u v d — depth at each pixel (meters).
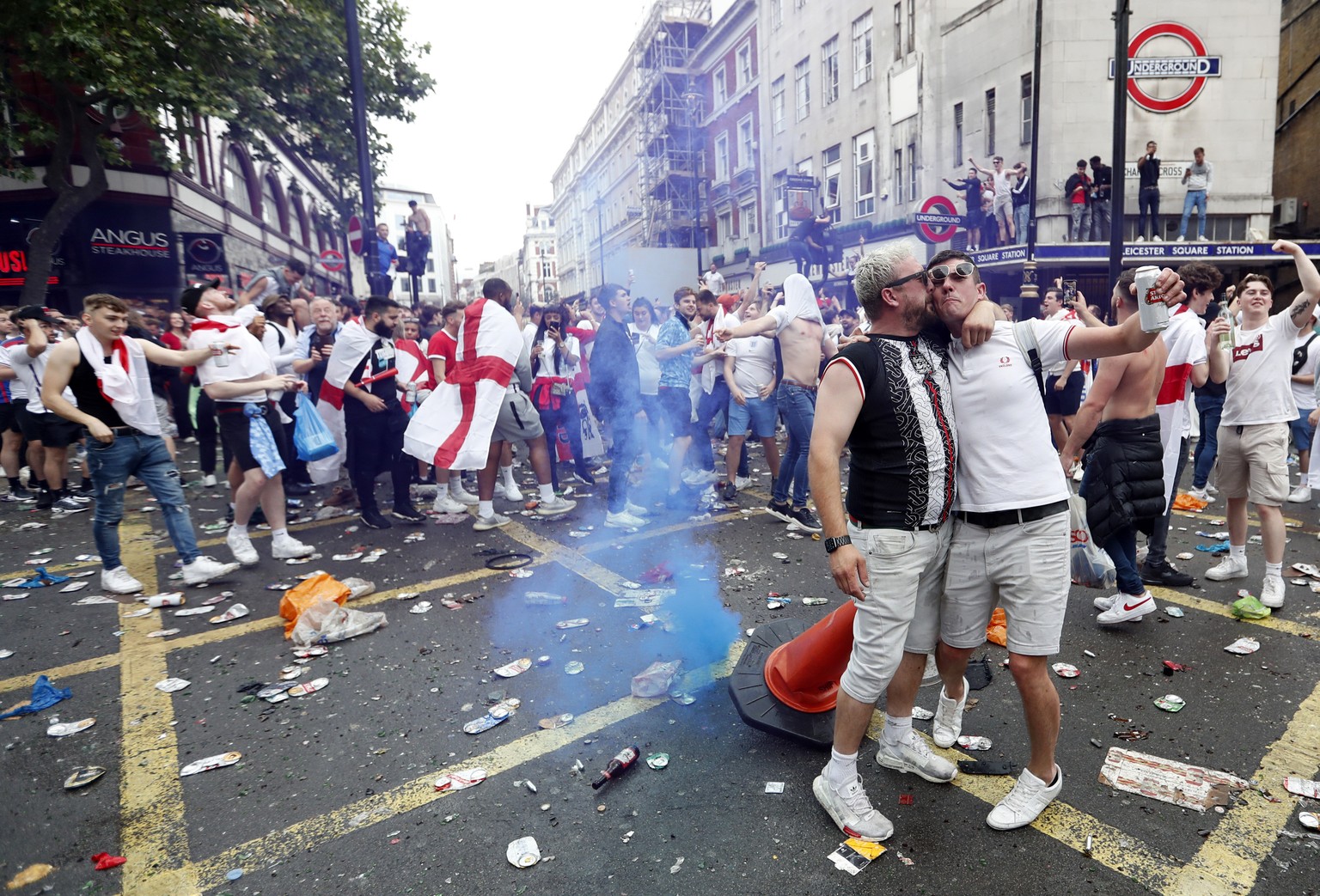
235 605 4.38
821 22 22.67
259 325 5.73
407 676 3.48
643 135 41.16
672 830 2.37
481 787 2.63
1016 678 2.28
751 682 3.01
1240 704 3.01
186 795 2.62
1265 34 15.95
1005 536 2.21
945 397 2.20
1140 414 3.60
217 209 21.30
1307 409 6.59
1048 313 7.69
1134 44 15.95
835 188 22.88
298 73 16.44
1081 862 2.18
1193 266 4.14
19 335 7.46
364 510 6.04
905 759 2.63
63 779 2.73
